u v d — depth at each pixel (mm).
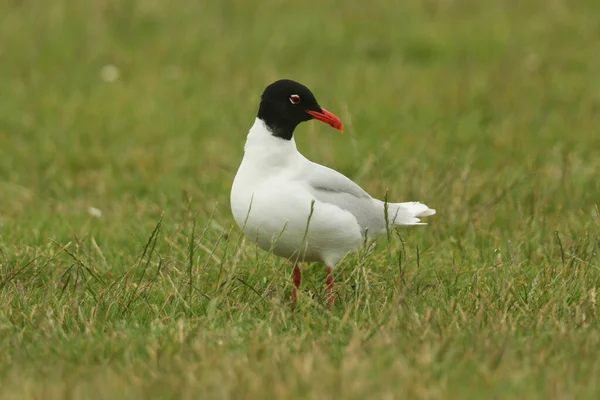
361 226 10445
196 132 18172
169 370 8219
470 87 20250
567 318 9430
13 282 10477
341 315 9875
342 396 7570
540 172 15031
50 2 26016
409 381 7797
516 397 7617
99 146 17328
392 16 25812
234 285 10422
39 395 7637
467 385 7867
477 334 8836
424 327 9008
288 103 10047
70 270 10875
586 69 21766
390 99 19688
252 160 10078
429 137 16766
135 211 14023
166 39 23891
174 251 11781
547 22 25234
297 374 7910
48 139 17703
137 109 19344
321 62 22438
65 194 15281
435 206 13359
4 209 14359
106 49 23109
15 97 20047
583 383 7875
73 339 9086
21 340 8961
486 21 25375
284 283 10547
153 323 9461
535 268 11172
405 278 10602
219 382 7773
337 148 16719
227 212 13812
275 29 24688
